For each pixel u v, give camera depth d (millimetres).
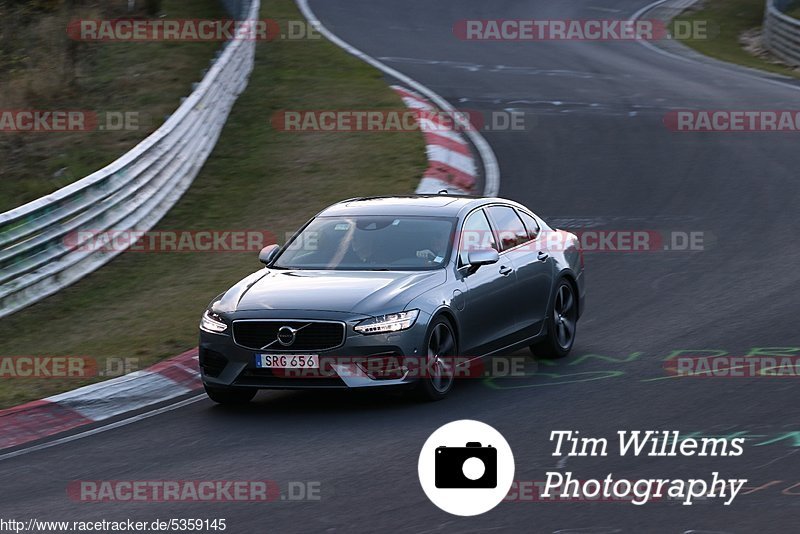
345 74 98062
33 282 50094
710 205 61531
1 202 68062
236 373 32812
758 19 140000
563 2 152750
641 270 50688
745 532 22203
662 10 147625
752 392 32844
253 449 29609
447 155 71938
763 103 89125
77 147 76562
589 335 41781
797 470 25750
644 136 78312
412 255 35562
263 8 136000
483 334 35750
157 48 100875
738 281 47812
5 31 101625
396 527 23234
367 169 69500
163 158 65000
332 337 32344
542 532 22641
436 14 141000
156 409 34781
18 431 33125
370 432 30484
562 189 65875
